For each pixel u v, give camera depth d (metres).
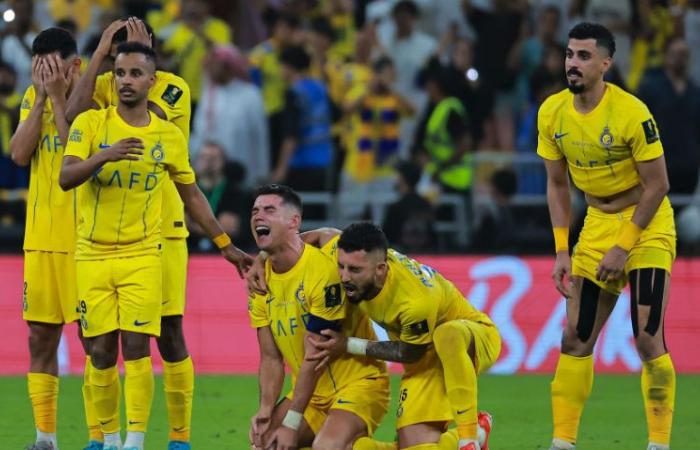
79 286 22.55
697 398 33.47
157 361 37.88
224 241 23.55
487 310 39.69
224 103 45.28
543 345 39.53
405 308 21.27
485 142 47.62
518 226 42.56
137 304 22.22
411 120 48.34
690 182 43.78
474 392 21.55
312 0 50.97
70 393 33.62
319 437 21.41
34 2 50.22
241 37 52.34
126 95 21.97
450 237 43.22
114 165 21.94
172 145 22.47
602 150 23.33
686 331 39.53
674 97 43.66
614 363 39.03
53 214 23.84
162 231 23.55
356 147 46.31
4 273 38.66
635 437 27.58
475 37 49.88
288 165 45.41
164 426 28.42
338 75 48.19
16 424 28.48
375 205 43.62
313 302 21.42
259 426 22.08
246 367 38.72
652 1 49.88
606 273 23.11
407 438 21.91
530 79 47.84
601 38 23.00
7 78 43.28
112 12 47.62
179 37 46.38
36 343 24.09
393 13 50.53
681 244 40.78
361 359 22.20
